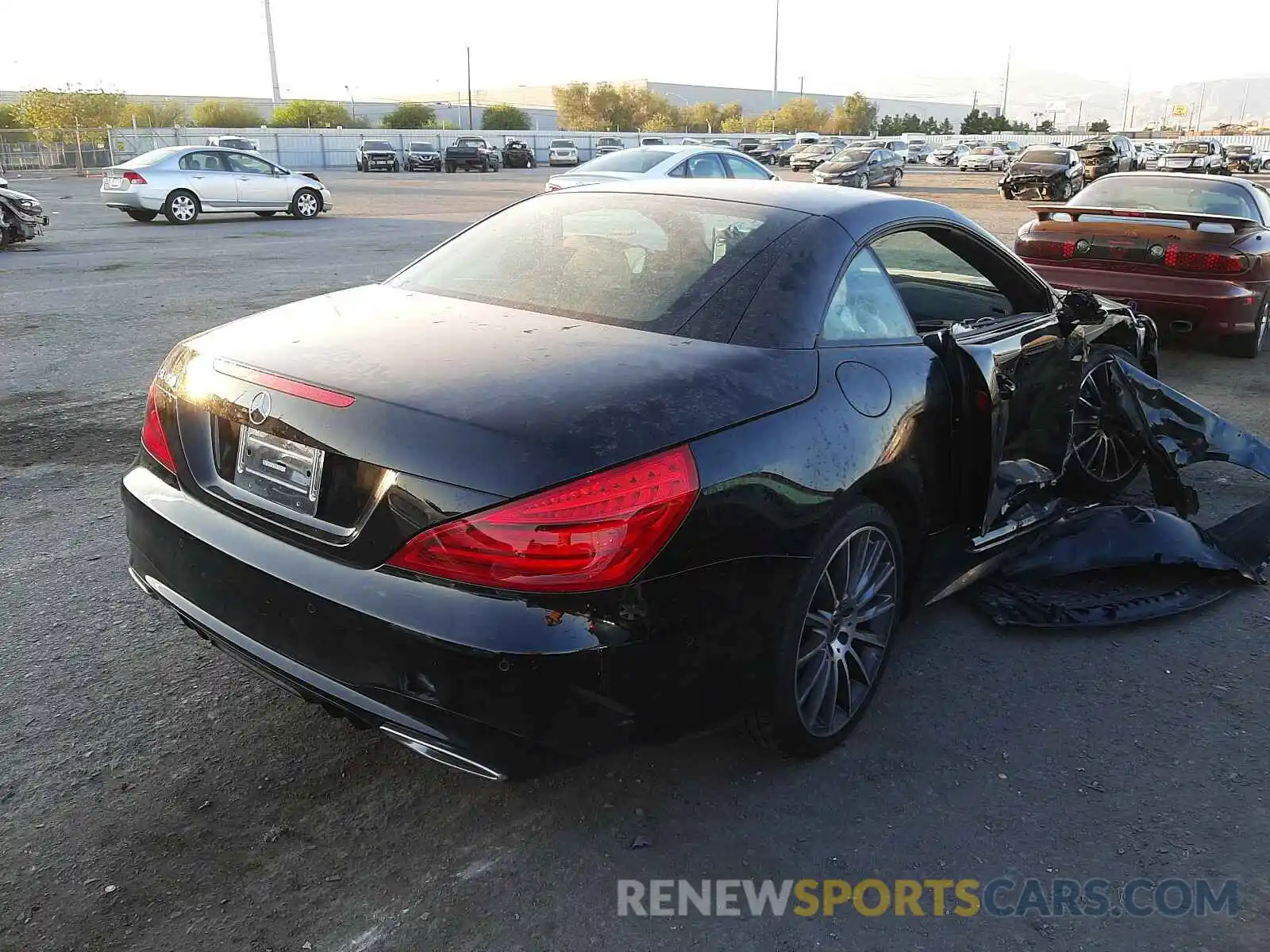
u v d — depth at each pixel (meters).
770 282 2.80
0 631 3.43
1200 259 7.67
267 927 2.22
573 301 2.88
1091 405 4.68
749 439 2.39
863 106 104.50
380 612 2.17
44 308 9.39
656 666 2.24
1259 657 3.52
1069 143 70.06
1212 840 2.59
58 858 2.39
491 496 2.09
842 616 2.82
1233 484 5.23
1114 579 4.04
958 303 3.92
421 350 2.55
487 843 2.51
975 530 3.41
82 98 48.09
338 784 2.71
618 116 95.44
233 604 2.45
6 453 5.30
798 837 2.57
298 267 12.48
